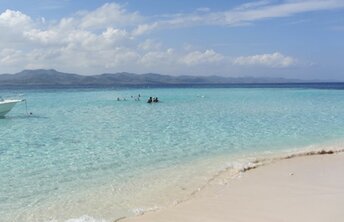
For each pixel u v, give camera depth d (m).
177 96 51.25
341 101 37.06
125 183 9.15
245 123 20.47
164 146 13.93
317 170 9.76
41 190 8.70
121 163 11.30
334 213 6.34
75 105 35.62
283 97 45.22
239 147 13.67
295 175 9.30
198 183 8.98
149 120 22.30
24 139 15.90
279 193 7.80
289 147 13.59
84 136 16.47
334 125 19.39
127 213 7.07
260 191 8.03
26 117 25.00
